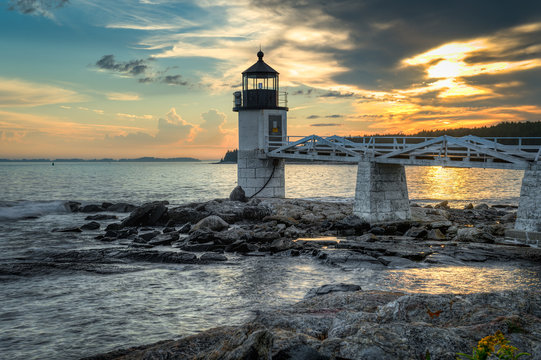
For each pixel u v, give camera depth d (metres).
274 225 31.22
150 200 57.59
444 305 7.34
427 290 15.70
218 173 184.12
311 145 39.72
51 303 14.23
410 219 32.78
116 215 40.31
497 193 71.25
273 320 7.88
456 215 36.44
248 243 24.00
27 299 14.62
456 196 65.56
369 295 10.41
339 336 6.61
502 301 7.68
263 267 19.52
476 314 6.94
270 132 47.22
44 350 10.51
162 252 21.09
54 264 18.94
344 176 141.88
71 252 21.16
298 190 77.44
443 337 5.94
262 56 47.84
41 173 166.62
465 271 18.53
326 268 19.27
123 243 25.75
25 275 17.45
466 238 25.06
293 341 5.86
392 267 19.33
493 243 24.34
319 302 10.26
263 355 5.21
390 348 5.70
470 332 6.20
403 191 33.09
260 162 47.16
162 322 12.55
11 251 22.88
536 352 5.62
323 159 37.47
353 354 5.61
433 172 179.38
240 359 5.09
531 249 21.78
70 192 71.44
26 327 12.06
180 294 15.38
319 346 5.82
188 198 61.28
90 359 8.16
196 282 17.00
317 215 34.91
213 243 24.30
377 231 28.36
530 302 7.63
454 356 5.57
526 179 23.62
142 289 15.98
